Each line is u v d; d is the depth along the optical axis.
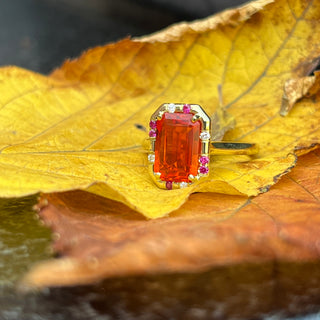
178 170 0.18
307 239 0.16
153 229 0.16
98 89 0.19
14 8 0.28
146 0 0.27
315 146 0.18
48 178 0.16
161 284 0.16
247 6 0.19
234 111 0.19
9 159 0.17
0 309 0.15
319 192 0.17
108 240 0.15
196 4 0.26
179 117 0.18
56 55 0.25
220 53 0.19
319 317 0.15
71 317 0.15
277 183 0.17
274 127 0.18
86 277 0.15
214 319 0.15
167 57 0.20
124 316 0.15
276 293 0.16
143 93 0.20
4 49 0.25
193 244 0.15
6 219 0.17
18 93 0.19
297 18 0.19
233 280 0.16
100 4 0.28
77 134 0.18
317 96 0.19
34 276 0.15
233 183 0.17
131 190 0.17
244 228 0.16
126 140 0.18
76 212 0.16
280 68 0.19
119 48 0.20
